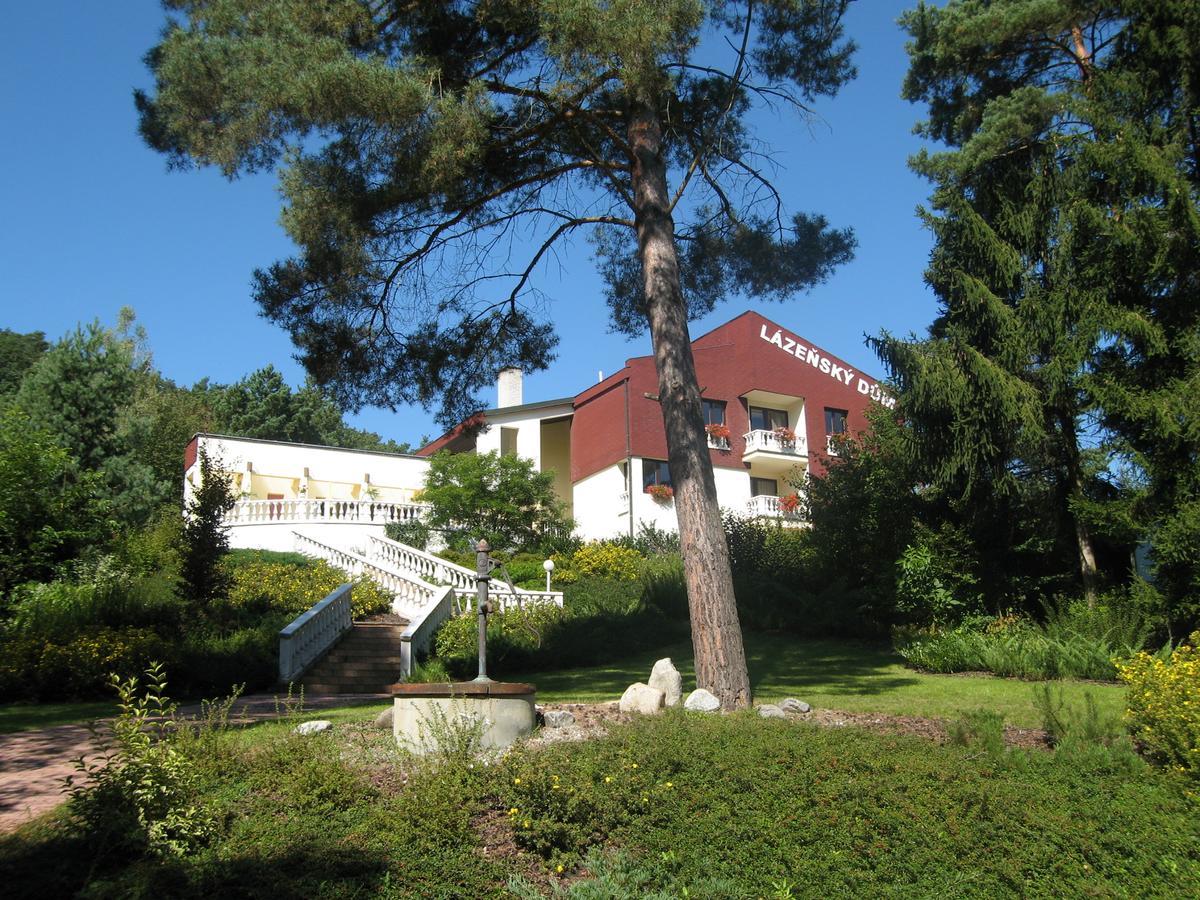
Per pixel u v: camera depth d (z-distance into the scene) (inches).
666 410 495.2
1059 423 689.6
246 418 2198.6
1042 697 395.5
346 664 693.9
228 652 610.9
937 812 274.2
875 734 348.5
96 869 213.5
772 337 1567.4
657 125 543.2
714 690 442.6
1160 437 578.9
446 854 236.8
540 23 457.4
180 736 284.7
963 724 350.3
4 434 858.8
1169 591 572.7
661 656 740.0
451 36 515.2
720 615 454.0
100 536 889.5
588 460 1535.4
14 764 328.2
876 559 772.6
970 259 709.3
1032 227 689.0
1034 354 679.1
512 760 282.8
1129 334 607.8
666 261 514.6
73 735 391.5
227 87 459.8
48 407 1318.9
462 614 849.5
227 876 209.9
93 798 226.2
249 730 360.8
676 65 520.1
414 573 997.8
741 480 1503.4
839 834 261.6
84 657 532.4
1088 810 282.7
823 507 853.2
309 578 938.7
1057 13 724.7
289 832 236.8
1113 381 604.1
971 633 636.1
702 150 565.3
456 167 476.7
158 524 1267.2
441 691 328.2
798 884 243.1
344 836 239.9
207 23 483.2
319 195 487.5
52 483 897.5
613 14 434.6
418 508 1244.5
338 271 530.0
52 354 1357.0
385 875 221.1
